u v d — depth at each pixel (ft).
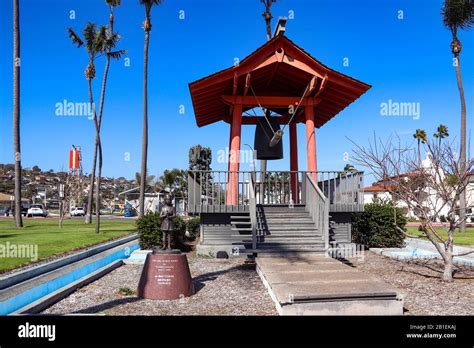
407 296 26.20
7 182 469.98
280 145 51.44
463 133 88.17
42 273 31.94
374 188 173.06
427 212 35.14
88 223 109.91
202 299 25.95
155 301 25.39
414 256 43.39
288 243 39.24
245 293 27.40
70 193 102.17
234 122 49.73
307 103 50.52
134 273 36.01
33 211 189.26
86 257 42.06
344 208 45.44
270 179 57.31
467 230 95.09
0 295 24.72
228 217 45.91
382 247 51.62
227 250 45.24
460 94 88.89
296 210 47.19
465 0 83.92
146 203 143.33
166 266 26.32
